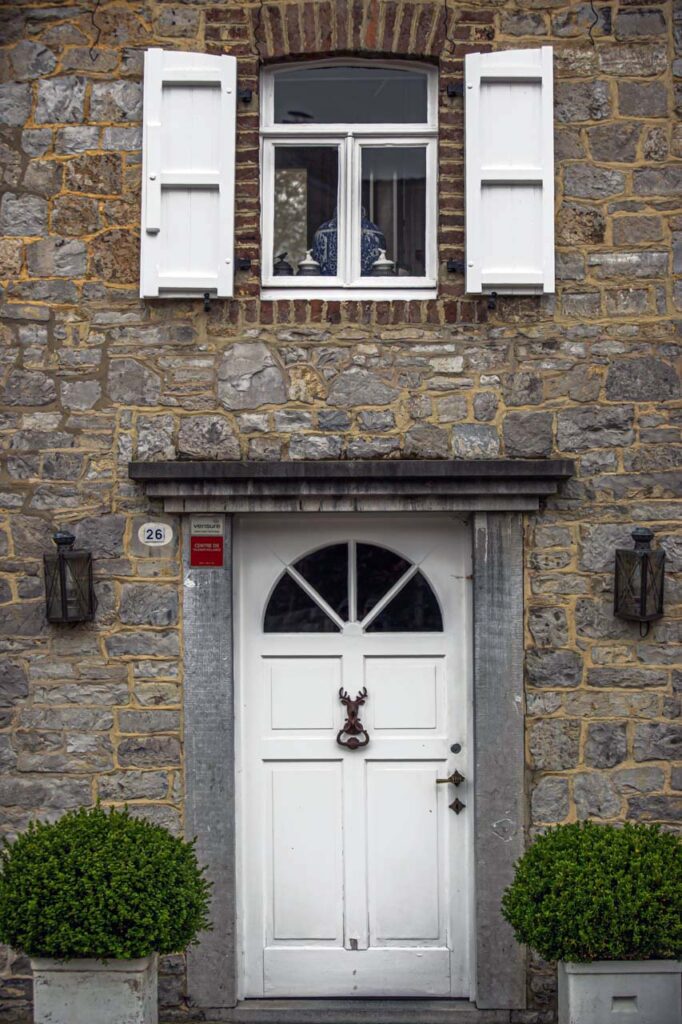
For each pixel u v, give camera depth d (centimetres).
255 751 566
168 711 545
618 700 542
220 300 545
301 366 544
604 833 487
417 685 568
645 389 542
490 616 546
